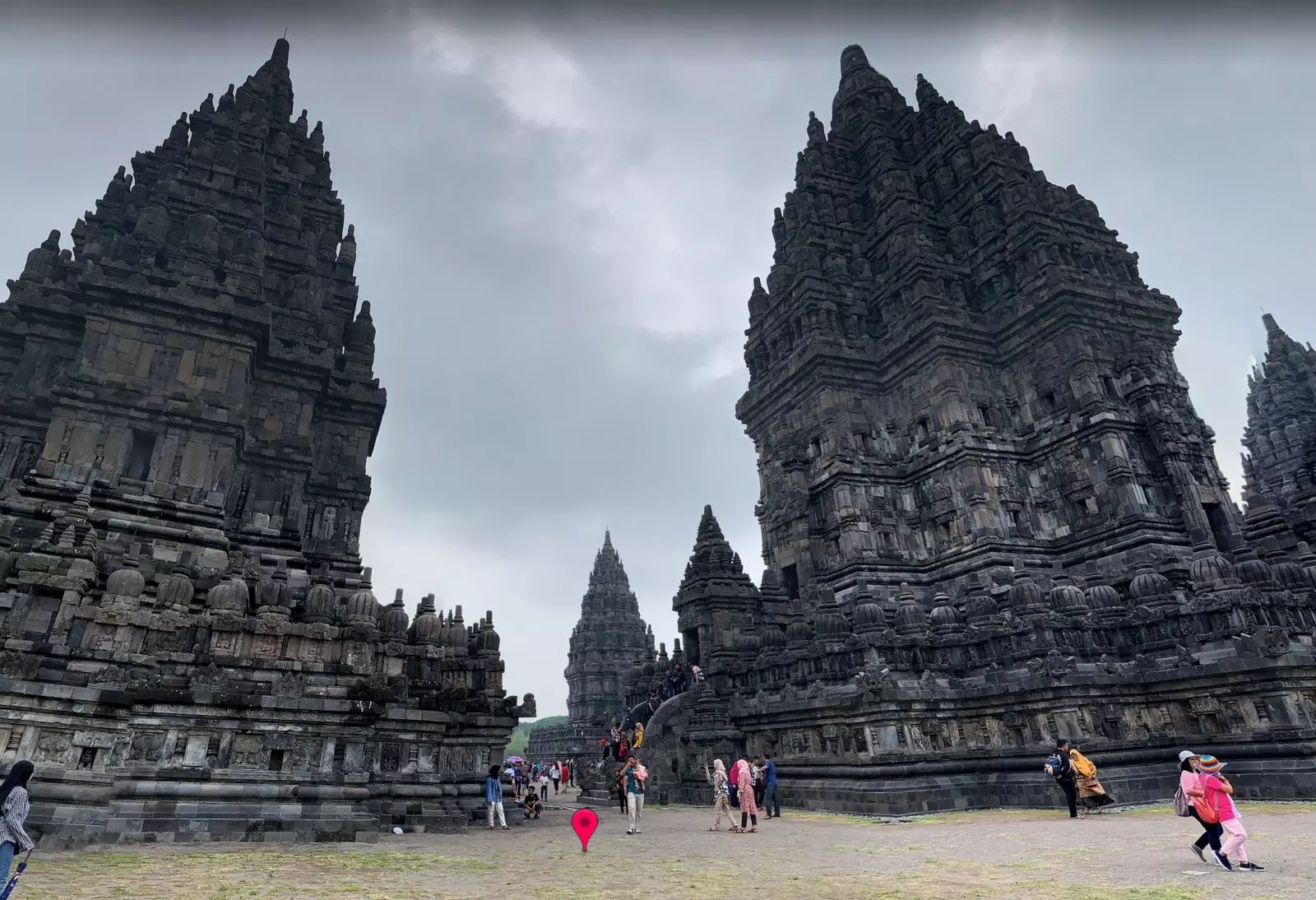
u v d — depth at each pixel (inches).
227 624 727.1
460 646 989.2
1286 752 871.1
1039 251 1784.0
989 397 1755.7
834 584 1694.1
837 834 774.5
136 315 1229.1
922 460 1742.1
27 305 1253.7
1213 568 1026.1
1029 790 957.2
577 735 3255.4
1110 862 514.6
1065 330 1689.2
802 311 1963.6
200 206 1422.2
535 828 855.7
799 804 1093.1
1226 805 472.1
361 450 1587.1
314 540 1465.3
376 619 805.9
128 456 1161.4
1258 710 911.7
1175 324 1823.3
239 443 1296.8
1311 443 1863.9
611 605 4001.0
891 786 960.9
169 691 644.7
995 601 1323.8
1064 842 633.6
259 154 1605.6
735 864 561.0
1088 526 1556.3
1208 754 939.3
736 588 1713.8
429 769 810.8
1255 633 927.0
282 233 1646.2
